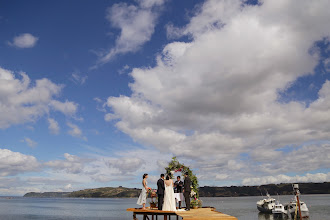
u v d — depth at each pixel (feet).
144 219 62.59
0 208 617.62
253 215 383.24
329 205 570.05
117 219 351.46
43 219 352.08
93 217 385.09
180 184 63.46
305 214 329.72
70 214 447.83
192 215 44.62
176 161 70.44
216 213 49.42
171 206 56.34
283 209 372.38
